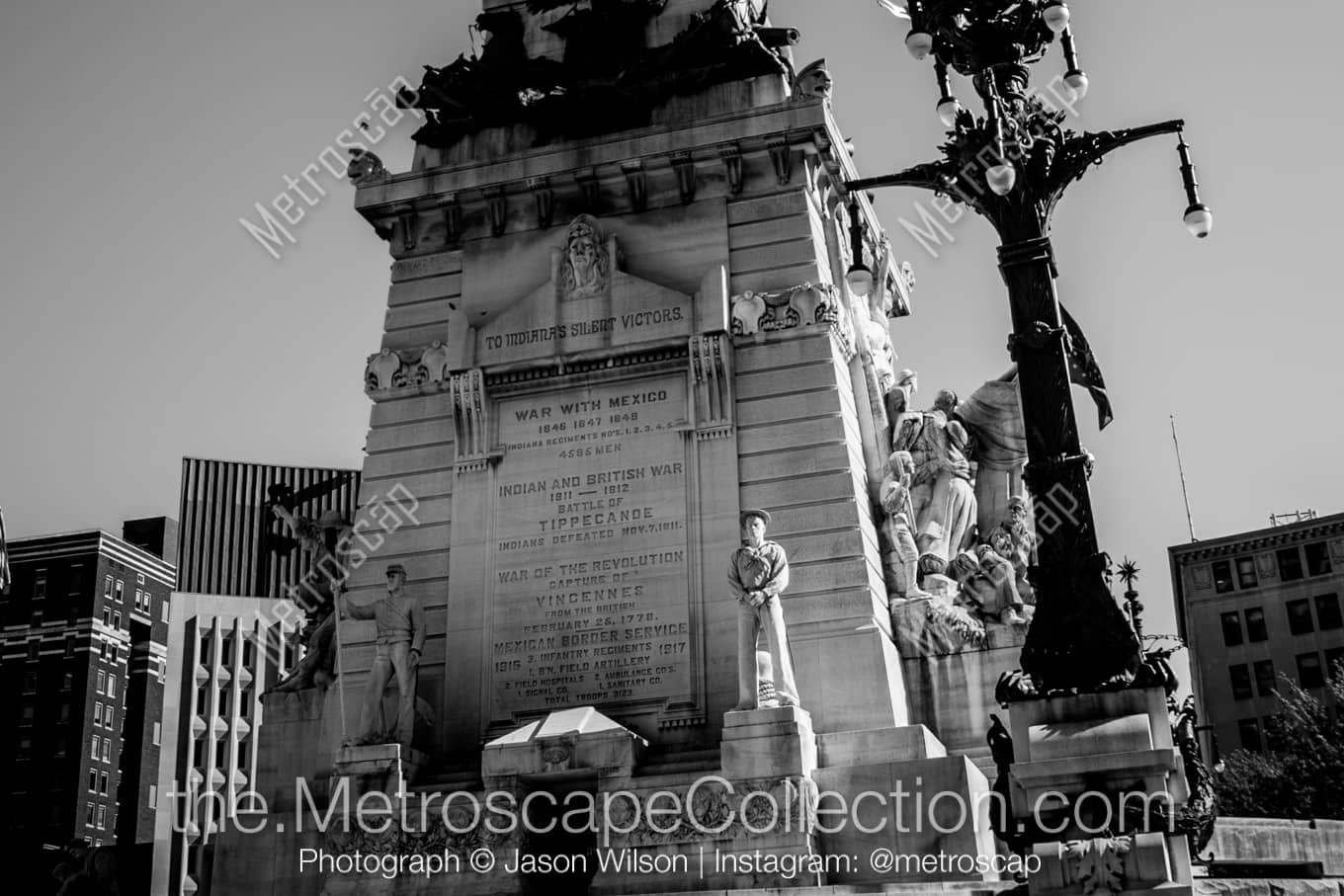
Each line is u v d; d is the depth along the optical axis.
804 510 27.61
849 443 28.33
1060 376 19.06
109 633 83.38
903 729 24.92
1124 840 17.14
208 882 27.67
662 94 31.45
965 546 29.59
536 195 31.38
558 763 24.97
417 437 30.44
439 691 28.27
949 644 27.44
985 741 26.55
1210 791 18.16
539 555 28.56
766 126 30.08
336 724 28.78
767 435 28.31
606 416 29.20
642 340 29.08
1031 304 19.42
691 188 30.52
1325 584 78.75
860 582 26.91
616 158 30.70
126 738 83.88
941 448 30.02
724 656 26.91
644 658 27.30
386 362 31.05
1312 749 48.38
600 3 32.62
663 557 27.89
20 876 36.94
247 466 61.53
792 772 23.61
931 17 20.31
